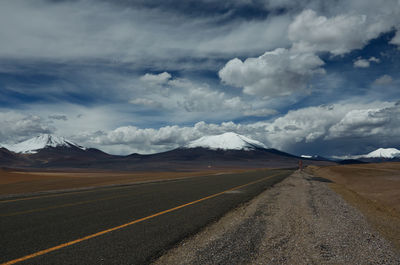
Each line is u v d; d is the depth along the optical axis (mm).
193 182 28672
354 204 15039
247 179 33375
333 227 8617
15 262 5312
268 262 5473
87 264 5258
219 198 15188
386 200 18828
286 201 14453
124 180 38562
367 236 7734
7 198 15430
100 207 11828
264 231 7902
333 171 60812
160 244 6523
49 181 40469
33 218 9406
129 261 5445
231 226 8461
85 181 38562
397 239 7812
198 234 7508
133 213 10422
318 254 6039
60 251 5961
